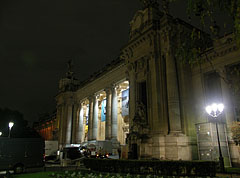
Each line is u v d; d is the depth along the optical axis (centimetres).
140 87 3847
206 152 2859
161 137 3008
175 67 3309
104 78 6044
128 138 3441
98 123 6931
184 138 2961
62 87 8556
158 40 3538
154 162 2119
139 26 3956
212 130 2847
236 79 2975
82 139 7612
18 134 7250
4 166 2903
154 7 3866
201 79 3369
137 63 3900
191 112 3244
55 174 2298
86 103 7494
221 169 2070
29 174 2483
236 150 2764
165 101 3259
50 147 5809
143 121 3412
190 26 3578
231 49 3061
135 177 1875
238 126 2538
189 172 1934
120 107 6178
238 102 2914
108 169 2502
